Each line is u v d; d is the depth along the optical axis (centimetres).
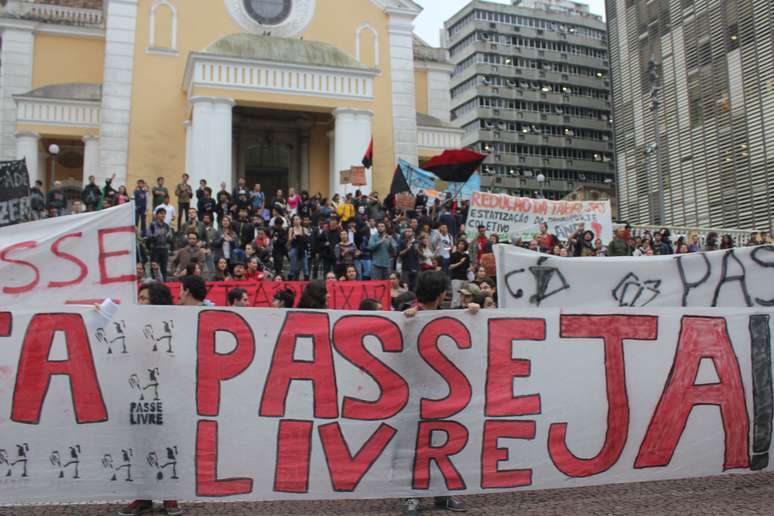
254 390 548
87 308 538
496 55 8169
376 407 562
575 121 8369
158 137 2541
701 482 631
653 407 605
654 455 600
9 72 2762
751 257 748
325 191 2777
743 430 621
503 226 1898
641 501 571
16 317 527
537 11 8481
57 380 525
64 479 516
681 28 5641
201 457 534
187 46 2634
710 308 630
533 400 585
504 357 587
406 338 575
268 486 539
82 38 2870
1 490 506
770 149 4678
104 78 2519
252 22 2728
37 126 2545
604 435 593
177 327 546
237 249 1493
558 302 737
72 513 530
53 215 1848
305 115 2712
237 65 2322
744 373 628
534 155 8088
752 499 573
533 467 577
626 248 1575
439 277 607
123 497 521
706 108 5316
